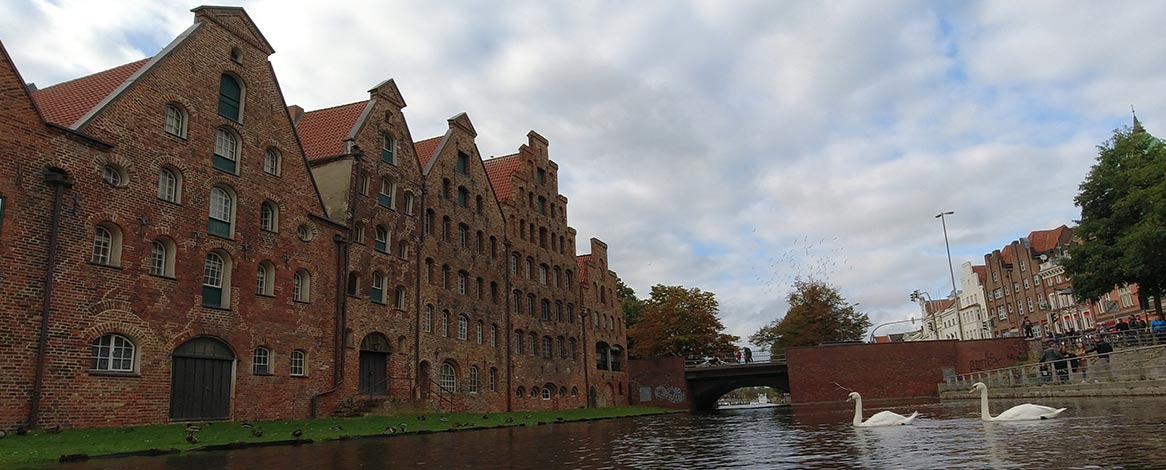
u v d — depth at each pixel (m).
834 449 15.77
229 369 31.81
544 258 62.84
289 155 36.66
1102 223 52.97
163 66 30.52
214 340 31.27
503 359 54.16
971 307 132.88
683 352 85.88
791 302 95.88
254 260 33.66
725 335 86.19
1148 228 46.91
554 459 16.64
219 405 31.06
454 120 52.19
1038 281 107.94
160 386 28.69
